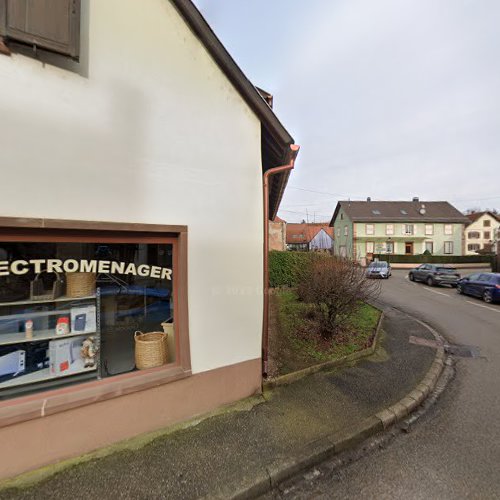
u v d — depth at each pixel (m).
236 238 3.63
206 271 3.38
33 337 2.80
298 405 3.64
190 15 3.15
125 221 2.87
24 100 2.43
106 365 3.21
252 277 3.77
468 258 31.41
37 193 2.47
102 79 2.76
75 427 2.63
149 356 3.23
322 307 6.89
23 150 2.42
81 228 2.63
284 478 2.59
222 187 3.52
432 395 4.22
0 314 2.67
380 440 3.17
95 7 2.74
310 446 2.88
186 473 2.50
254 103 3.72
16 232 2.46
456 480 2.58
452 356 5.86
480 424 3.46
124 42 2.87
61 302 2.93
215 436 2.99
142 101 2.97
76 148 2.63
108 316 3.25
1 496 2.21
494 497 2.39
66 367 2.93
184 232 3.22
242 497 2.35
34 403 2.49
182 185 3.22
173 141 3.16
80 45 2.66
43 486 2.32
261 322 3.86
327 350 5.47
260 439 2.96
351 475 2.66
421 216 35.31
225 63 3.44
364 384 4.27
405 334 7.11
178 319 3.25
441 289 15.87
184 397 3.22
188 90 3.26
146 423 2.98
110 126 2.80
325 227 50.78
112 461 2.60
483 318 9.12
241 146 3.70
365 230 34.91
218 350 3.48
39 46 2.40
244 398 3.73
